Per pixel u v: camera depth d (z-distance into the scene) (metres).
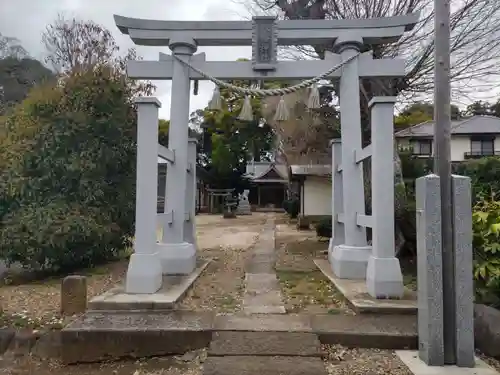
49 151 6.89
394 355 3.50
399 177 7.37
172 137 6.29
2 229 6.49
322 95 10.09
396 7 8.02
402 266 7.16
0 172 7.33
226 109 20.59
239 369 3.13
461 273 3.25
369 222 5.20
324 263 7.18
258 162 34.50
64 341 3.69
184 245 6.18
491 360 3.41
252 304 4.68
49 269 7.10
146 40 6.30
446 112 3.38
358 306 4.29
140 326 3.83
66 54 19.12
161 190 16.20
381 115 4.76
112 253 7.68
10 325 4.15
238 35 6.24
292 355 3.35
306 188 15.95
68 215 6.50
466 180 3.29
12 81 21.03
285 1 8.76
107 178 7.43
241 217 23.70
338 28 6.16
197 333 3.74
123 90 7.57
